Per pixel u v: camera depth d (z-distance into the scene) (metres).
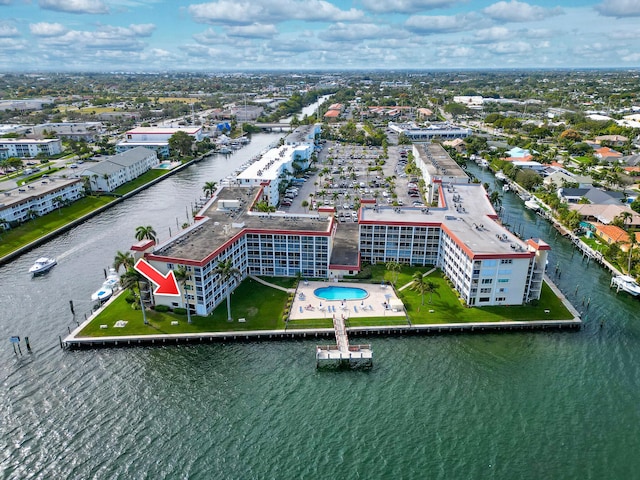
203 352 126.81
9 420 102.44
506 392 111.94
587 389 113.12
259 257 166.50
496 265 140.38
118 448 95.38
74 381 114.88
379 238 173.50
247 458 93.19
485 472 90.75
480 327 136.12
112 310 143.88
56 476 89.38
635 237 179.25
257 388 113.06
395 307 143.50
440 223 168.38
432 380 116.19
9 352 125.69
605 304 151.12
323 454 94.38
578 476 90.25
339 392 112.00
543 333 135.50
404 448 96.00
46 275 170.00
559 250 194.38
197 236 157.38
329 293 154.75
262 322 137.75
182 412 104.81
